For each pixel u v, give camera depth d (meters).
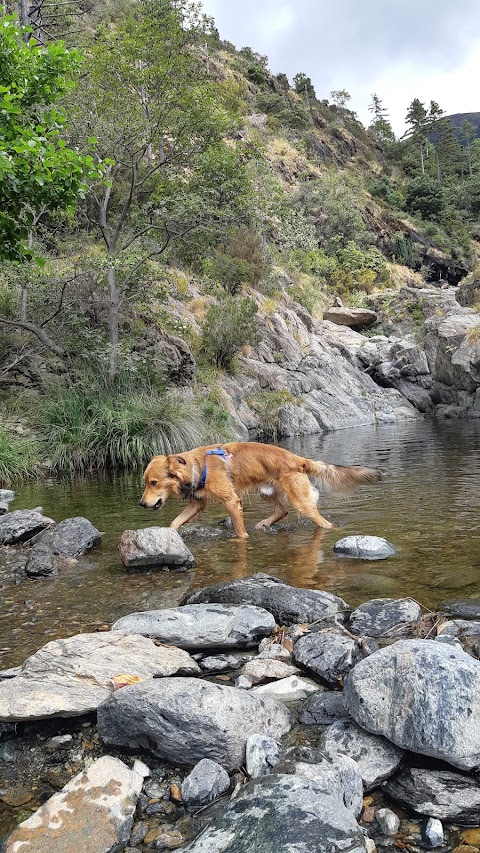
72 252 14.45
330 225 45.38
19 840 1.73
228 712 2.15
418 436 14.94
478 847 1.70
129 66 12.47
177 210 12.87
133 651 2.79
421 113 85.19
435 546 4.66
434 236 59.81
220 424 13.84
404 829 1.78
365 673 2.22
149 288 13.76
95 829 1.78
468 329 21.14
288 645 3.03
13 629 3.40
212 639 3.05
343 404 20.81
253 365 19.31
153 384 13.36
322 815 1.66
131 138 12.95
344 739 2.13
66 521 5.32
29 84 5.91
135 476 9.89
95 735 2.36
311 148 59.88
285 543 5.08
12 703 2.38
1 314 12.47
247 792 1.78
